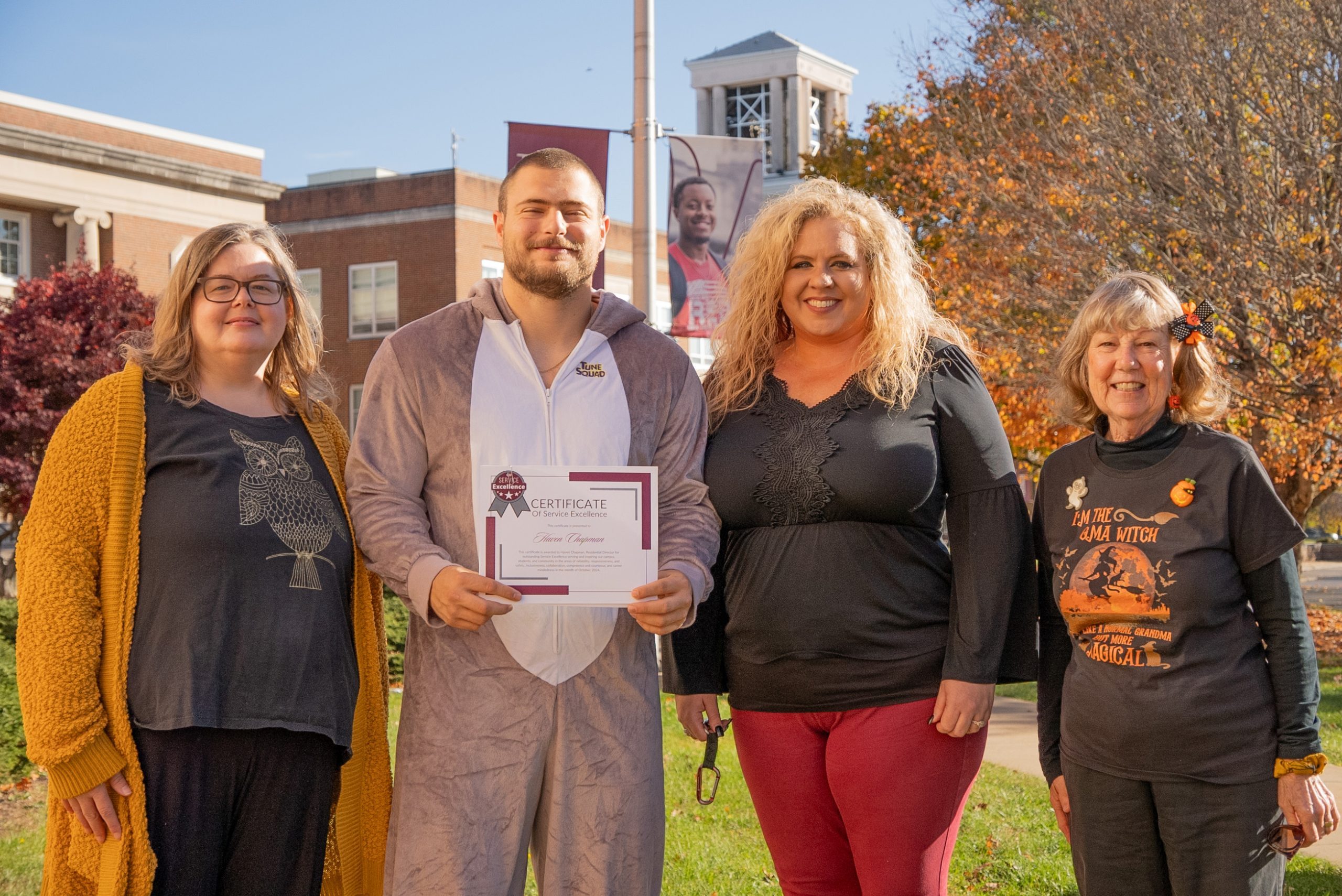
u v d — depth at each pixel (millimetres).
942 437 3053
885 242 3125
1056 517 2998
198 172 22906
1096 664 2832
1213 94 11664
